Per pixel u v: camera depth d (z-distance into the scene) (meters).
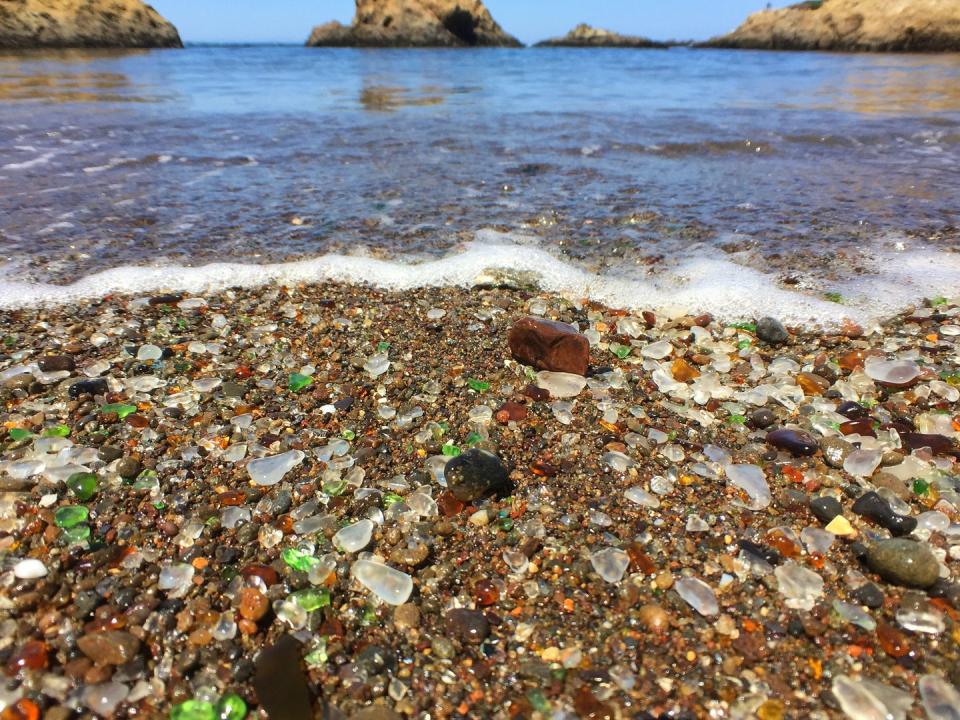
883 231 0.53
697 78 2.31
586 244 0.52
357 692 0.19
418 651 0.20
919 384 0.33
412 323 0.39
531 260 0.48
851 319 0.40
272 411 0.31
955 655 0.20
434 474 0.27
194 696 0.19
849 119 1.10
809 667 0.19
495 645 0.20
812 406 0.31
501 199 0.63
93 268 0.46
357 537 0.24
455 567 0.23
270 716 0.18
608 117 1.17
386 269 0.47
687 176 0.71
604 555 0.23
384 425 0.30
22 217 0.55
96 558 0.22
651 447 0.29
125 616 0.21
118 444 0.28
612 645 0.20
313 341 0.37
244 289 0.43
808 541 0.24
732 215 0.58
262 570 0.22
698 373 0.34
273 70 2.74
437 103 1.42
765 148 0.86
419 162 0.79
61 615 0.21
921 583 0.21
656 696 0.19
